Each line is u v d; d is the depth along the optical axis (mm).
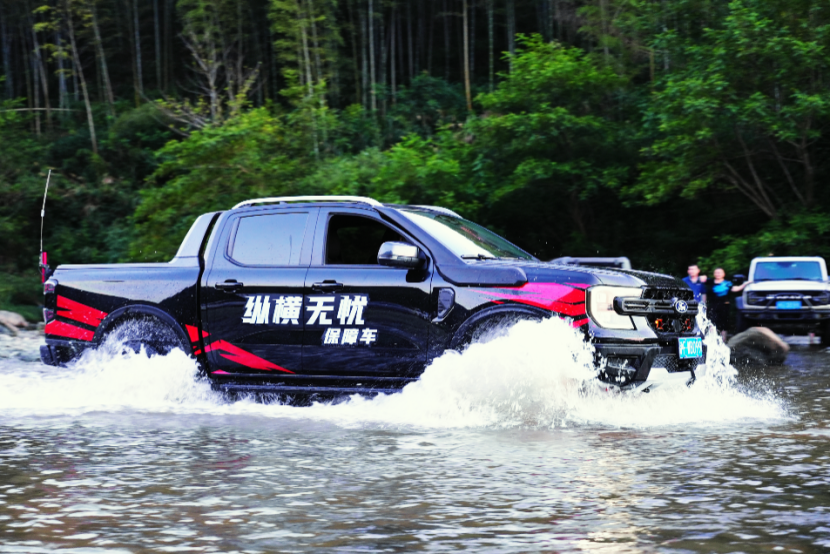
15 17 56594
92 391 7996
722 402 7754
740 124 22953
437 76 57031
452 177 26391
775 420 6895
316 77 43844
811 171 23297
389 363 7176
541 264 7109
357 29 52000
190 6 43031
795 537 3674
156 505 4254
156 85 59406
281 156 27688
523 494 4453
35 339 19188
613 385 6656
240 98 31188
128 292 7984
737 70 22344
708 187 26016
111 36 56812
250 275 7625
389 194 25828
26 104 57344
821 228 22219
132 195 44938
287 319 7441
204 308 7723
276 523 3922
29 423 6777
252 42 54656
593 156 27266
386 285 7207
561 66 26234
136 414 7176
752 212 27047
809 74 22406
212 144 27000
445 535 3723
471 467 5109
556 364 6645
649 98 26969
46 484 4715
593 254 28422
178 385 7797
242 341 7582
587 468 5074
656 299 6980
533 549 3521
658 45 25688
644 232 29578
